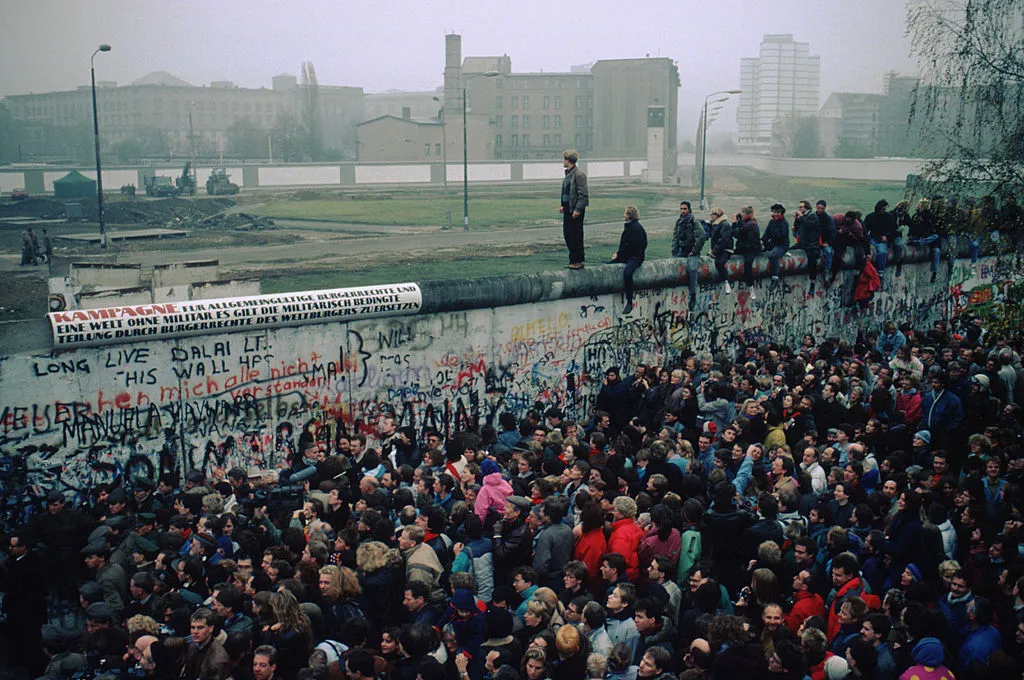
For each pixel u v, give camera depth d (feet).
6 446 33.63
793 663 20.26
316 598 24.17
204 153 483.10
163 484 32.17
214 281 53.31
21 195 230.48
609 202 233.76
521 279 46.73
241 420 39.22
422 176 321.93
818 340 61.82
